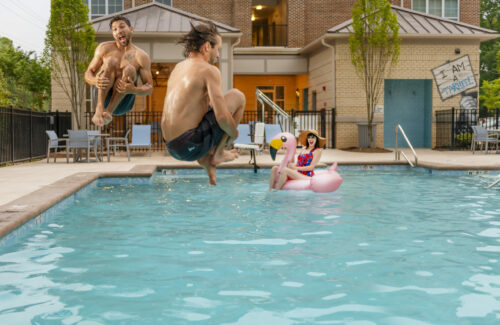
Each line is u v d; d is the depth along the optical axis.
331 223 5.98
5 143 12.87
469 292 3.48
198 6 25.28
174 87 3.12
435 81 20.39
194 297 3.39
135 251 4.68
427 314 3.06
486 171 11.57
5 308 3.19
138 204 7.38
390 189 9.05
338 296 3.40
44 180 9.19
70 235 5.36
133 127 15.60
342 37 19.72
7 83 34.88
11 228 4.83
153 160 14.28
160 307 3.21
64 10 16.34
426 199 7.88
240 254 4.55
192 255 4.52
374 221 6.11
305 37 25.20
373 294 3.45
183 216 6.43
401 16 21.62
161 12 20.69
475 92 20.50
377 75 19.03
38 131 15.73
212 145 3.20
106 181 9.94
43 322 2.95
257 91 19.53
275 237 5.25
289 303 3.27
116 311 3.13
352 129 20.06
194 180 10.52
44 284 3.70
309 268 4.09
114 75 3.18
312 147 8.91
